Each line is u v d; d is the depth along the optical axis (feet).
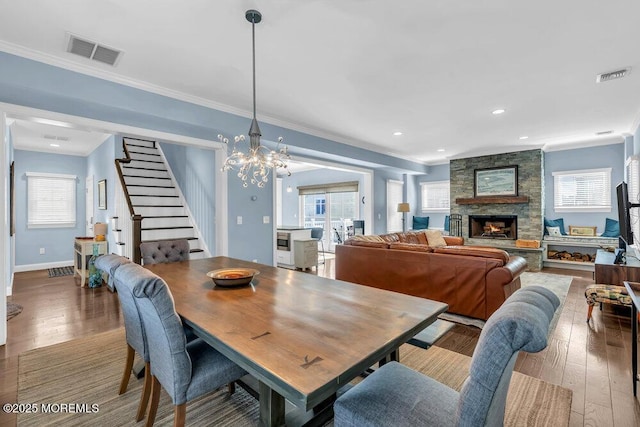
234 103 13.01
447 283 11.41
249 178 15.48
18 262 20.07
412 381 4.52
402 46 8.52
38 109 9.65
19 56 8.64
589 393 6.88
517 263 11.21
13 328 10.44
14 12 7.05
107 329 10.41
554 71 10.03
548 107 13.48
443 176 28.84
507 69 9.90
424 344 7.77
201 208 17.25
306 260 20.84
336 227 31.24
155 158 22.30
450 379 7.53
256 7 6.88
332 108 13.64
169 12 7.07
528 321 3.01
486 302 10.60
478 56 9.07
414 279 12.23
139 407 5.99
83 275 15.65
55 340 9.55
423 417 3.80
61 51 8.82
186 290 6.80
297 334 4.53
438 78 10.54
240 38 8.16
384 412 3.90
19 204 20.26
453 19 7.30
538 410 6.26
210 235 16.37
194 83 10.98
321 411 5.96
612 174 20.49
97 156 20.18
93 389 7.07
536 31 7.80
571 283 16.66
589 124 16.14
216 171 14.66
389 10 6.97
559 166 22.39
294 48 8.63
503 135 18.57
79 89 9.62
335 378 3.44
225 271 7.89
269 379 3.57
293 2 6.71
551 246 21.77
